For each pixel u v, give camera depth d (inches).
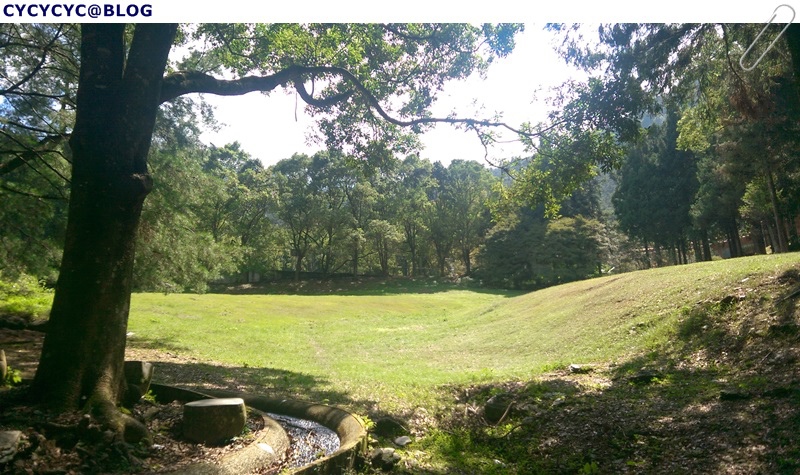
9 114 496.4
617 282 941.2
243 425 238.2
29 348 513.7
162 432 238.4
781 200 1199.6
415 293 2229.3
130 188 257.3
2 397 239.6
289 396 358.3
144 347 682.8
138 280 666.8
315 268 3065.9
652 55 513.0
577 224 2290.8
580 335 681.6
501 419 343.9
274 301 1588.3
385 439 283.9
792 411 271.6
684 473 236.5
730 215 1651.1
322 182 2374.5
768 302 490.6
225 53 538.6
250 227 2309.3
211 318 1133.7
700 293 620.4
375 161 578.2
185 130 666.2
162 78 279.9
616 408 336.8
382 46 520.4
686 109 721.6
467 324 1087.6
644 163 2023.9
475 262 2709.2
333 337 1022.4
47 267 570.3
